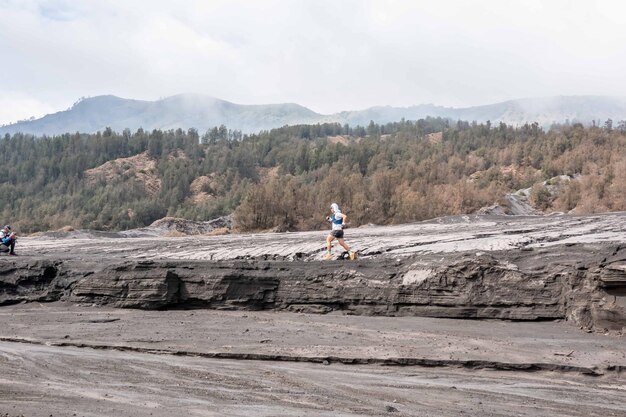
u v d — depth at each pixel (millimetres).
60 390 11023
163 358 13648
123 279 19438
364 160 109312
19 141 146375
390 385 11719
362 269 18641
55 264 21078
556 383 12141
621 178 68125
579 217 36156
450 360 13094
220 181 113562
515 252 18891
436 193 61938
